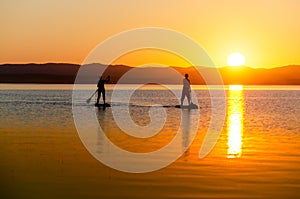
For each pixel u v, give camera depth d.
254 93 71.00
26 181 10.24
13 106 33.78
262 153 14.12
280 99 50.31
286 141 16.69
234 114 29.19
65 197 9.03
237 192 9.48
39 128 19.94
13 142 15.81
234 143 16.23
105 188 9.73
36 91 66.25
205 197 9.12
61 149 14.48
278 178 10.72
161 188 9.77
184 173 11.23
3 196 9.08
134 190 9.59
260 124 22.95
